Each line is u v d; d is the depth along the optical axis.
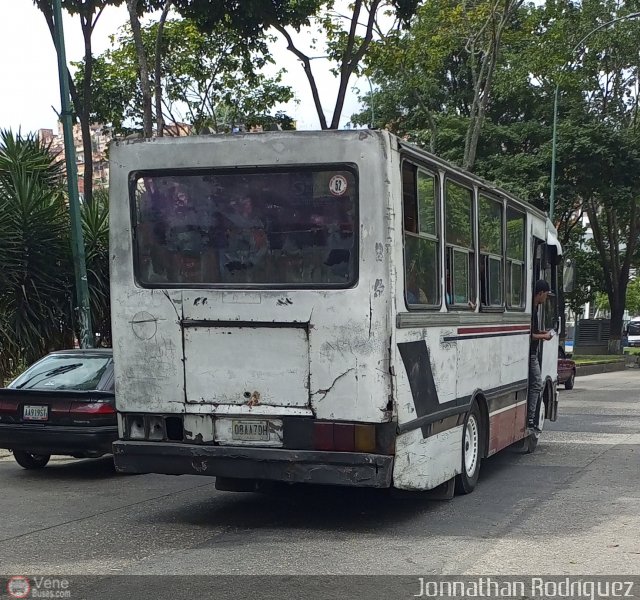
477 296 8.88
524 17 29.27
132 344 7.42
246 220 7.18
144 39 24.88
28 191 14.62
